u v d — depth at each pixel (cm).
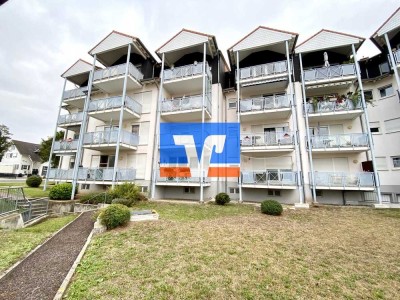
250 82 1595
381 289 388
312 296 361
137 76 1738
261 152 1552
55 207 1248
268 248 565
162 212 1022
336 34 1483
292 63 1605
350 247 589
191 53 1811
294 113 1400
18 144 4741
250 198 1519
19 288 385
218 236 647
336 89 1555
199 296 354
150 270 436
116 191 1295
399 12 1354
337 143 1376
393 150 1467
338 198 1418
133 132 1755
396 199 1416
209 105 1636
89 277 408
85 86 2155
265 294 363
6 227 838
